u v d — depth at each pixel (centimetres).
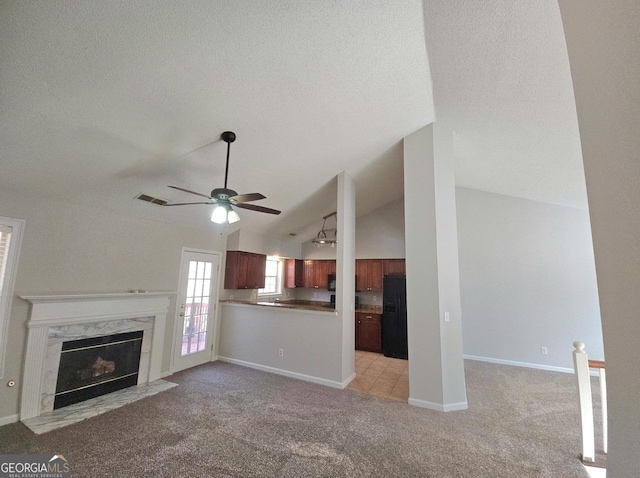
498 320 535
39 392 304
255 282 598
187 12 192
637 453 64
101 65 210
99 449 249
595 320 480
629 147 66
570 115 283
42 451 245
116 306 369
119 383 378
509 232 541
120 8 181
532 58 231
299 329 450
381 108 332
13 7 167
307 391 390
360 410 335
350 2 205
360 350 635
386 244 690
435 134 376
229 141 311
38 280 309
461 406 344
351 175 488
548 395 382
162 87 239
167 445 257
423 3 210
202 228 503
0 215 285
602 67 76
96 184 324
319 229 727
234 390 385
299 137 351
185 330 471
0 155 254
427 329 357
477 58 249
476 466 236
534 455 251
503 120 324
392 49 251
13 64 194
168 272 445
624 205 68
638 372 65
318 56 246
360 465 235
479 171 482
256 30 213
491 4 200
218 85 251
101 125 257
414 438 276
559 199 489
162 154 313
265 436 275
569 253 502
